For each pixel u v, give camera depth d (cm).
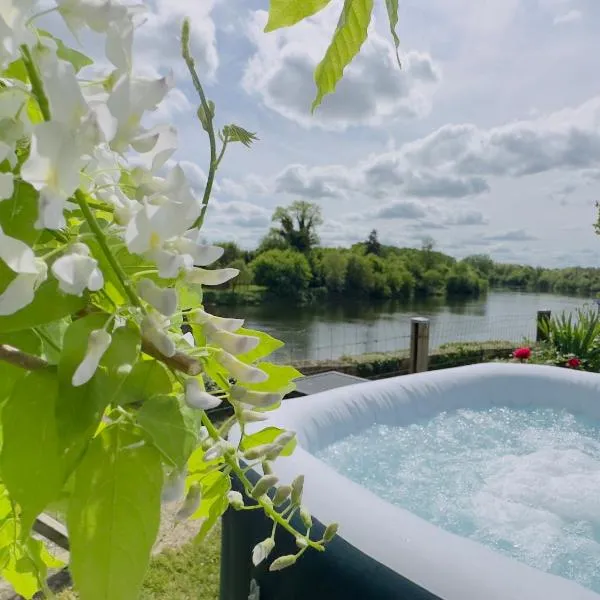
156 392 40
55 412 34
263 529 202
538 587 147
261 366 55
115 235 40
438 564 159
